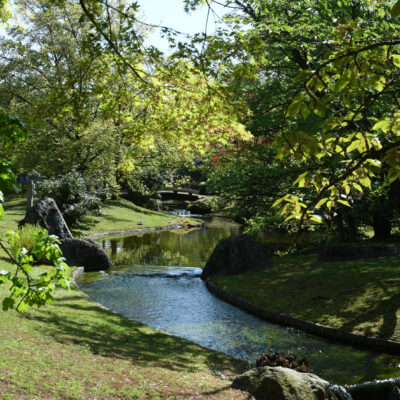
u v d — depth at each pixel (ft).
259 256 59.00
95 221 107.96
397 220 65.67
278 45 45.39
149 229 111.75
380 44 6.12
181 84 21.26
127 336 31.63
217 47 18.72
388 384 22.33
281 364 25.16
